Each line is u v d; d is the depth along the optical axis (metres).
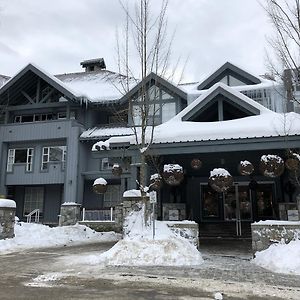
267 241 10.45
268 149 12.48
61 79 30.41
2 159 25.36
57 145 24.95
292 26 10.59
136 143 12.35
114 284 6.85
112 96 24.86
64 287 6.59
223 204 21.91
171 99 22.45
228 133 12.59
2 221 13.82
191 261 9.29
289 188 17.45
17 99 27.53
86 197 24.72
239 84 22.92
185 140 12.82
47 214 25.12
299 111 17.00
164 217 18.14
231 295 6.09
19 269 8.51
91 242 15.95
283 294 6.17
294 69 11.18
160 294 6.10
